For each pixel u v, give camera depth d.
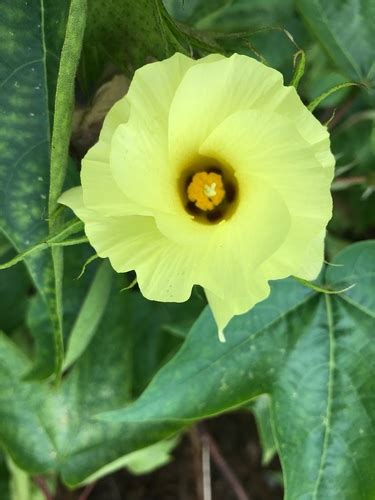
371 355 0.22
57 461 0.25
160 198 0.16
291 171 0.16
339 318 0.22
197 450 0.33
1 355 0.25
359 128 0.29
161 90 0.16
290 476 0.21
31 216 0.20
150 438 0.26
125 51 0.19
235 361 0.21
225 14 0.25
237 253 0.16
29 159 0.19
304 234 0.16
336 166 0.30
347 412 0.22
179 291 0.16
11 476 0.28
